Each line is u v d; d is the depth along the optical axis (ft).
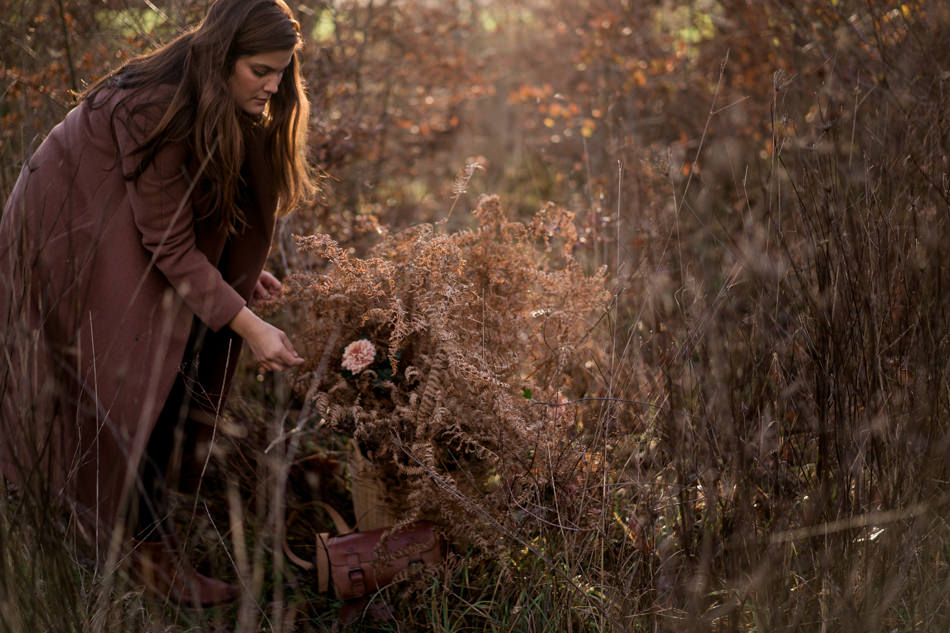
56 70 10.03
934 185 7.16
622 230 9.47
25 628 5.48
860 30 10.31
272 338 6.68
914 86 8.86
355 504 7.72
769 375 6.64
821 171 7.30
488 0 20.89
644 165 10.75
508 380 7.35
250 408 8.98
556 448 7.06
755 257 6.91
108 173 6.58
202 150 6.44
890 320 6.71
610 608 6.30
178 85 6.44
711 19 15.24
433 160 16.70
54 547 5.65
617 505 7.46
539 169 16.69
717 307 6.79
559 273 7.98
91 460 6.81
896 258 6.85
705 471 6.30
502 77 19.24
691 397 6.74
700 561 6.00
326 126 12.38
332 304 7.44
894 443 6.08
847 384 6.18
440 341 6.73
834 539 5.77
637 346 7.49
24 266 6.20
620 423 7.41
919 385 6.35
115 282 6.59
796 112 10.04
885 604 5.36
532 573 6.68
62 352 6.22
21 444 6.24
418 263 7.23
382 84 15.83
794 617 5.58
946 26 9.21
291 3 13.03
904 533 5.82
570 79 16.81
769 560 5.65
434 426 6.64
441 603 6.95
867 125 8.25
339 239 11.00
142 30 10.70
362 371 7.00
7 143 9.52
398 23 15.72
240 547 6.15
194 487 7.97
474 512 6.61
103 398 6.68
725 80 14.23
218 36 6.32
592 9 16.99
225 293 6.66
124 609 6.29
